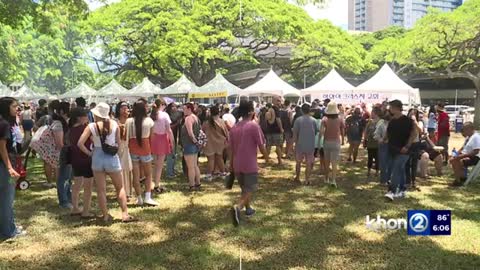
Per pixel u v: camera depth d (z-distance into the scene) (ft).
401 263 16.66
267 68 133.69
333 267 16.26
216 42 97.81
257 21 98.32
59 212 24.06
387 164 31.71
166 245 18.66
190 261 16.84
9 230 19.56
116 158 21.71
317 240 19.38
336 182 33.01
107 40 103.55
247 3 95.96
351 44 120.26
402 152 26.86
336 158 31.35
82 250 18.08
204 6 96.53
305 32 106.11
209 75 110.01
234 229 20.94
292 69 121.60
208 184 32.12
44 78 137.69
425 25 100.07
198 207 25.11
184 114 31.30
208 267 16.24
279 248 18.34
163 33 97.25
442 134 41.91
